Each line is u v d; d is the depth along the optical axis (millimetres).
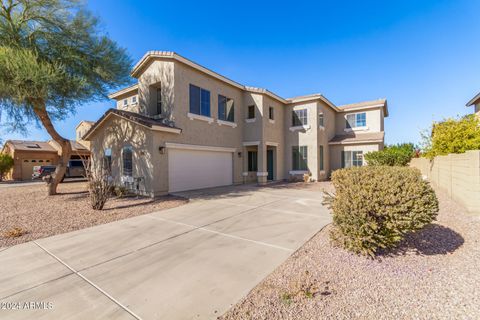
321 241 5172
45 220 7258
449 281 3320
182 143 12828
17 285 3535
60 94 10633
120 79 12656
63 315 2818
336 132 22812
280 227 6375
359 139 19656
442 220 6148
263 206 9117
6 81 8906
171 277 3723
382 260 4027
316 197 11086
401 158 17172
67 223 6949
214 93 15102
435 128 12859
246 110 17438
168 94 12648
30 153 25500
